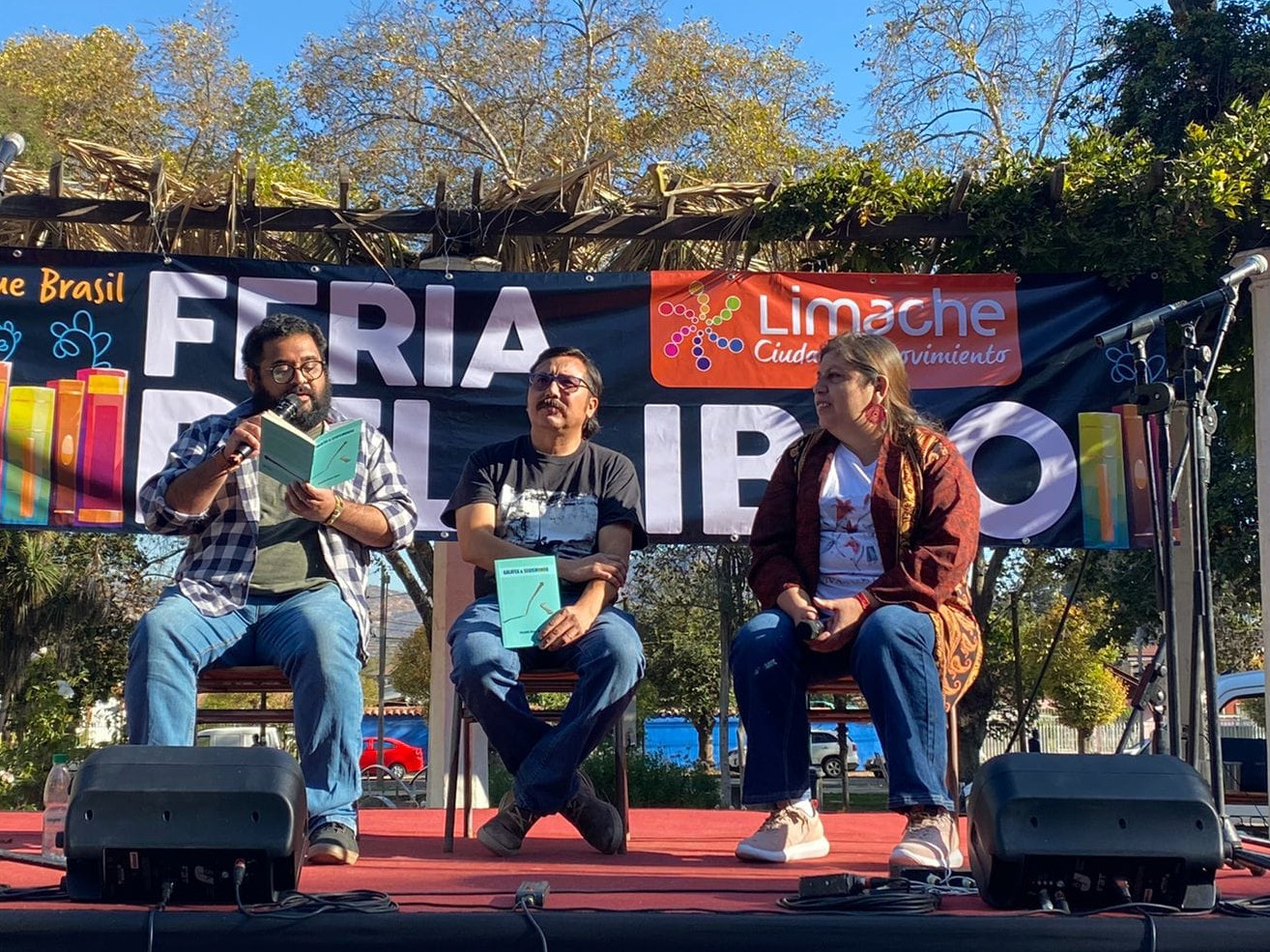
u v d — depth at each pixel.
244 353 3.55
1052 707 20.02
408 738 20.92
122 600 14.52
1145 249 5.43
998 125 14.10
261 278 5.42
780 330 5.54
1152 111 11.15
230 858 2.14
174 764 2.19
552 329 5.51
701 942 2.09
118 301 5.32
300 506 3.24
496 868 3.01
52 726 12.60
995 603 15.09
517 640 3.24
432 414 5.42
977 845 2.28
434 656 6.32
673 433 5.46
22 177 5.45
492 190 5.69
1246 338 5.77
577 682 3.47
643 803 12.33
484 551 3.45
